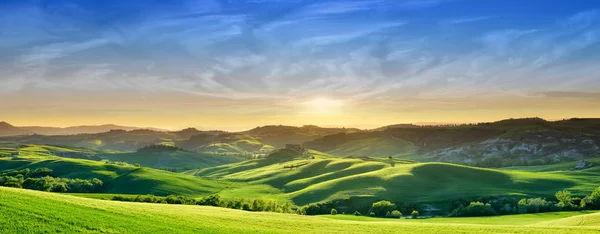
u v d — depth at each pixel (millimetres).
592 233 50406
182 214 55375
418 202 174250
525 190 186750
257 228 50938
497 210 152875
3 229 35500
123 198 129875
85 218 42875
